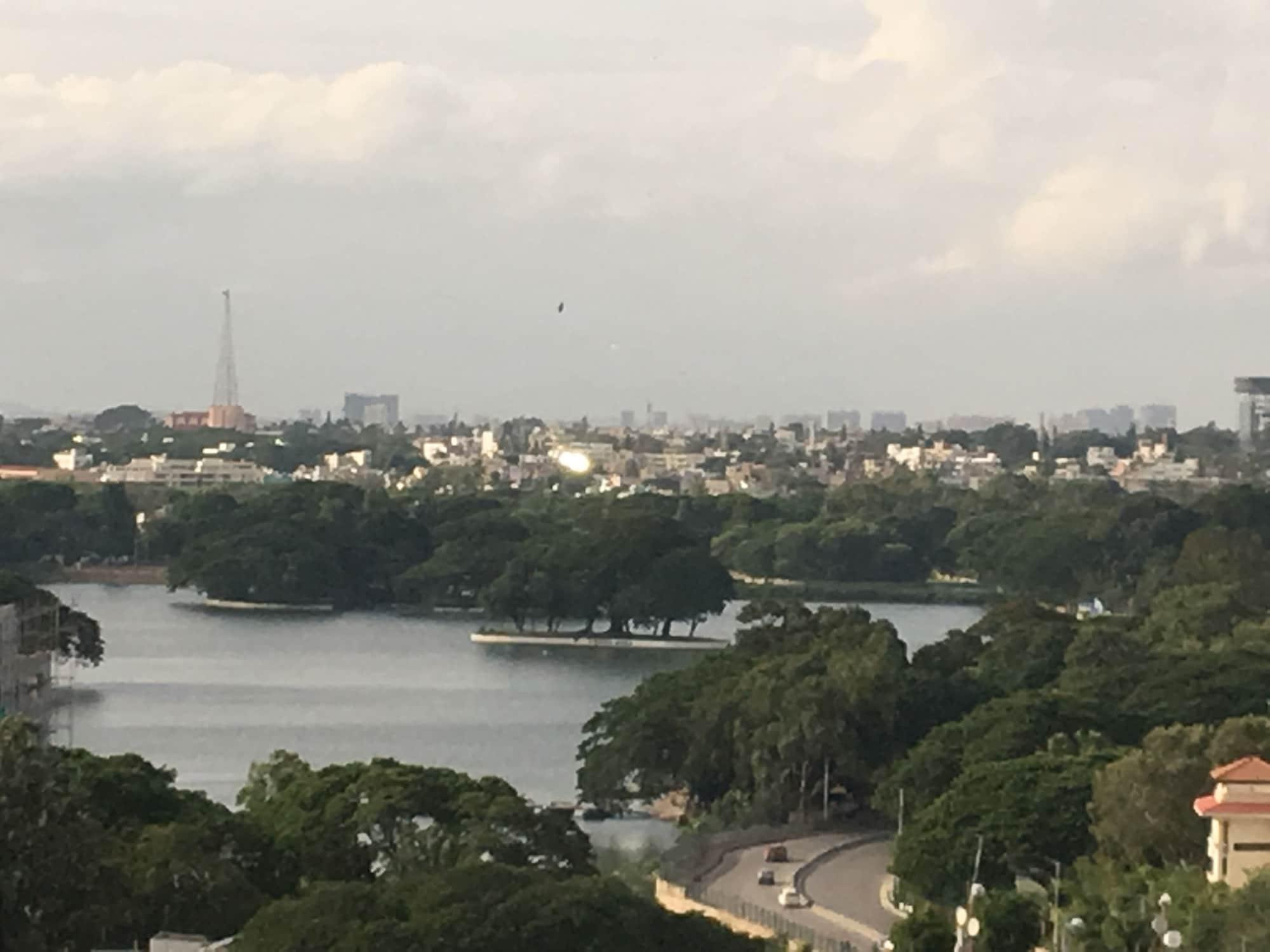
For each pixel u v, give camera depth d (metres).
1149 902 175.38
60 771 177.88
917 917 181.50
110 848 182.88
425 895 162.50
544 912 158.88
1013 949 180.25
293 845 196.38
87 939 169.62
